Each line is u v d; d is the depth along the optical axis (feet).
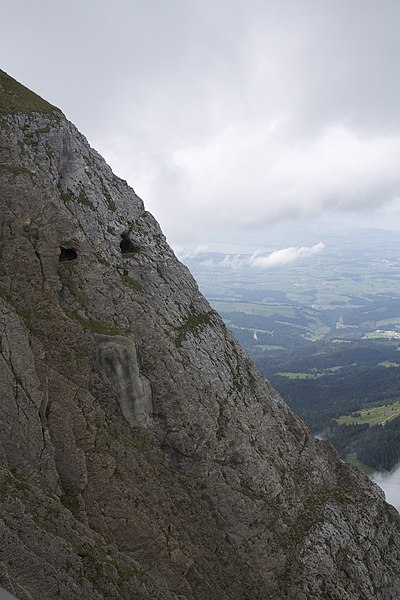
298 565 144.36
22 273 133.08
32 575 83.71
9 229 136.56
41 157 164.45
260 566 139.85
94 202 170.60
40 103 177.06
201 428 148.66
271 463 159.74
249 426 161.89
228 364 171.83
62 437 112.06
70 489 108.47
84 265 147.95
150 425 142.20
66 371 126.21
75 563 89.61
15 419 105.50
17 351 112.47
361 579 150.20
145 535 113.29
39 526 89.76
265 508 149.28
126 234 176.24
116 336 137.28
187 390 150.41
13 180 142.10
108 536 107.86
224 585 125.08
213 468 147.33
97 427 121.19
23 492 94.27
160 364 148.66
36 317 128.26
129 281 161.79
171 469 139.33
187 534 123.95
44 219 143.33
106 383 133.80
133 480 120.67
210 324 177.37
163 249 182.50
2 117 162.71
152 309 158.61
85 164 175.52
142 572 102.78
